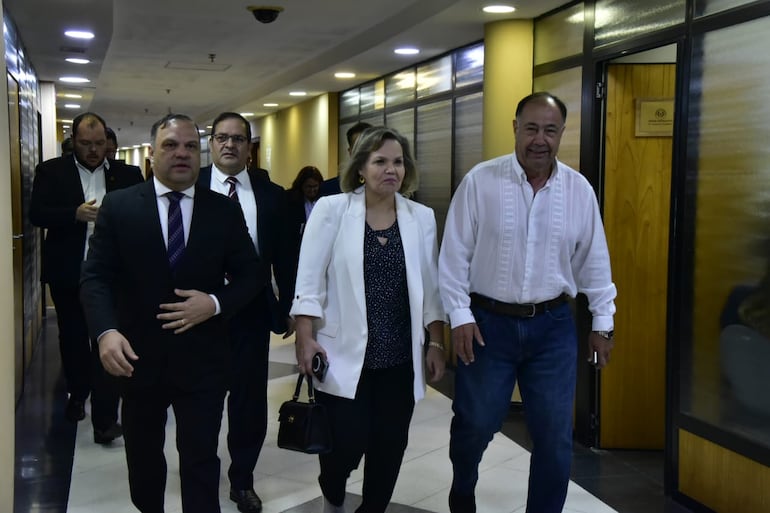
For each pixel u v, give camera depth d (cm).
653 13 365
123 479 361
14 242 494
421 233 267
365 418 259
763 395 294
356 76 837
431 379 273
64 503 334
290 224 331
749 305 300
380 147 253
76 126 408
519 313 271
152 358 238
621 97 423
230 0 543
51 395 516
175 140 238
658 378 435
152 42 707
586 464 407
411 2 540
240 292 250
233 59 806
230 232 252
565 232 271
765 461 291
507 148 515
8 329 276
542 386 272
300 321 259
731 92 307
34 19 539
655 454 428
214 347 247
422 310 259
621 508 340
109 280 242
